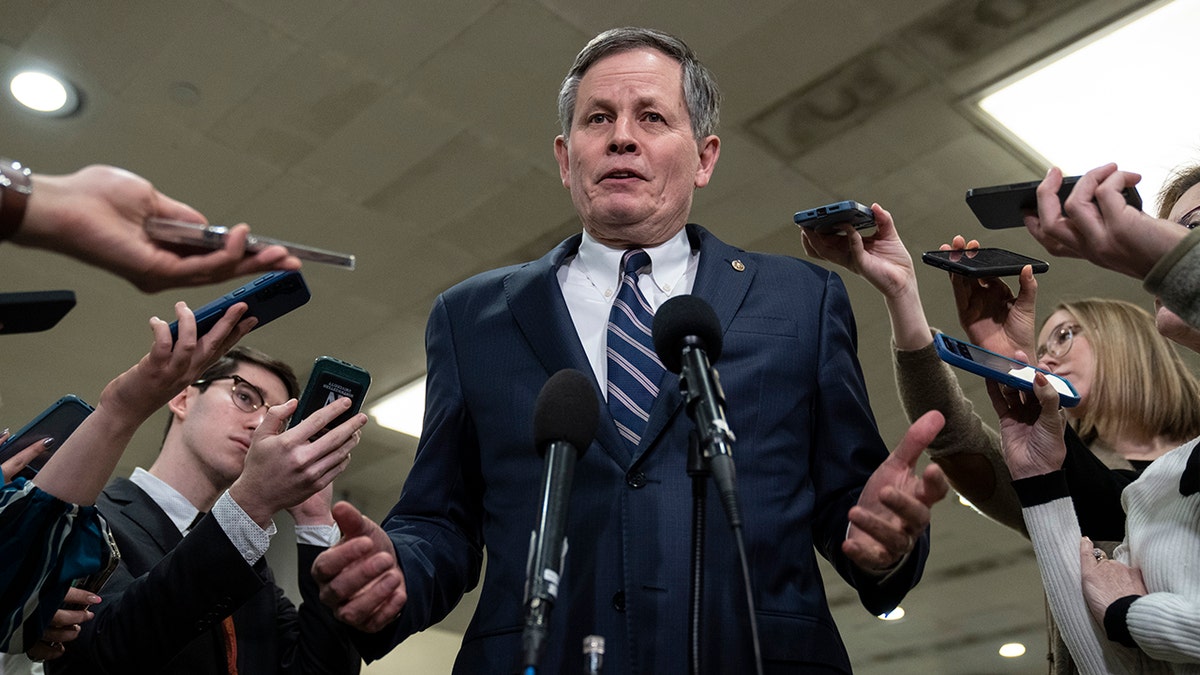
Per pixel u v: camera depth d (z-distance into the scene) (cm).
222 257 127
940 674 1255
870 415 195
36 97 536
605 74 216
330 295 692
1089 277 666
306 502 254
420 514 192
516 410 188
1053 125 550
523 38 504
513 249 654
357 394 225
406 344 745
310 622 241
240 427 284
